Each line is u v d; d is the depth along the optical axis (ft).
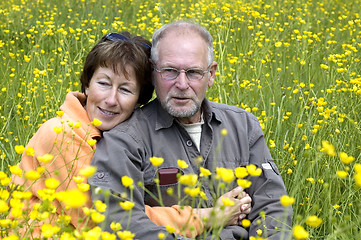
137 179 6.69
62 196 3.95
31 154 5.76
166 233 6.25
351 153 9.51
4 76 13.11
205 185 7.14
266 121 10.27
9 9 22.07
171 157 7.04
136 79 7.09
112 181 6.51
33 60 13.60
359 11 23.99
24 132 10.25
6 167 8.96
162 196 7.01
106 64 6.93
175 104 6.86
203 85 6.92
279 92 12.39
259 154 7.70
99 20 19.74
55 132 6.82
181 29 6.89
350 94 11.32
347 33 19.51
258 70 13.97
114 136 6.79
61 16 21.59
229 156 7.45
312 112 11.43
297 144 9.53
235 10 19.11
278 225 7.14
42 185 6.77
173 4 22.90
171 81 6.81
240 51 15.58
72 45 17.29
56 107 10.96
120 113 7.09
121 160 6.57
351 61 14.17
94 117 7.13
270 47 15.69
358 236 6.33
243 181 5.18
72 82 13.17
